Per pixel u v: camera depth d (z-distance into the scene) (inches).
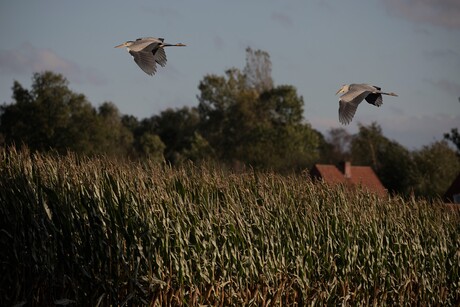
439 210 895.7
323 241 732.0
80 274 573.9
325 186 796.0
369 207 812.0
